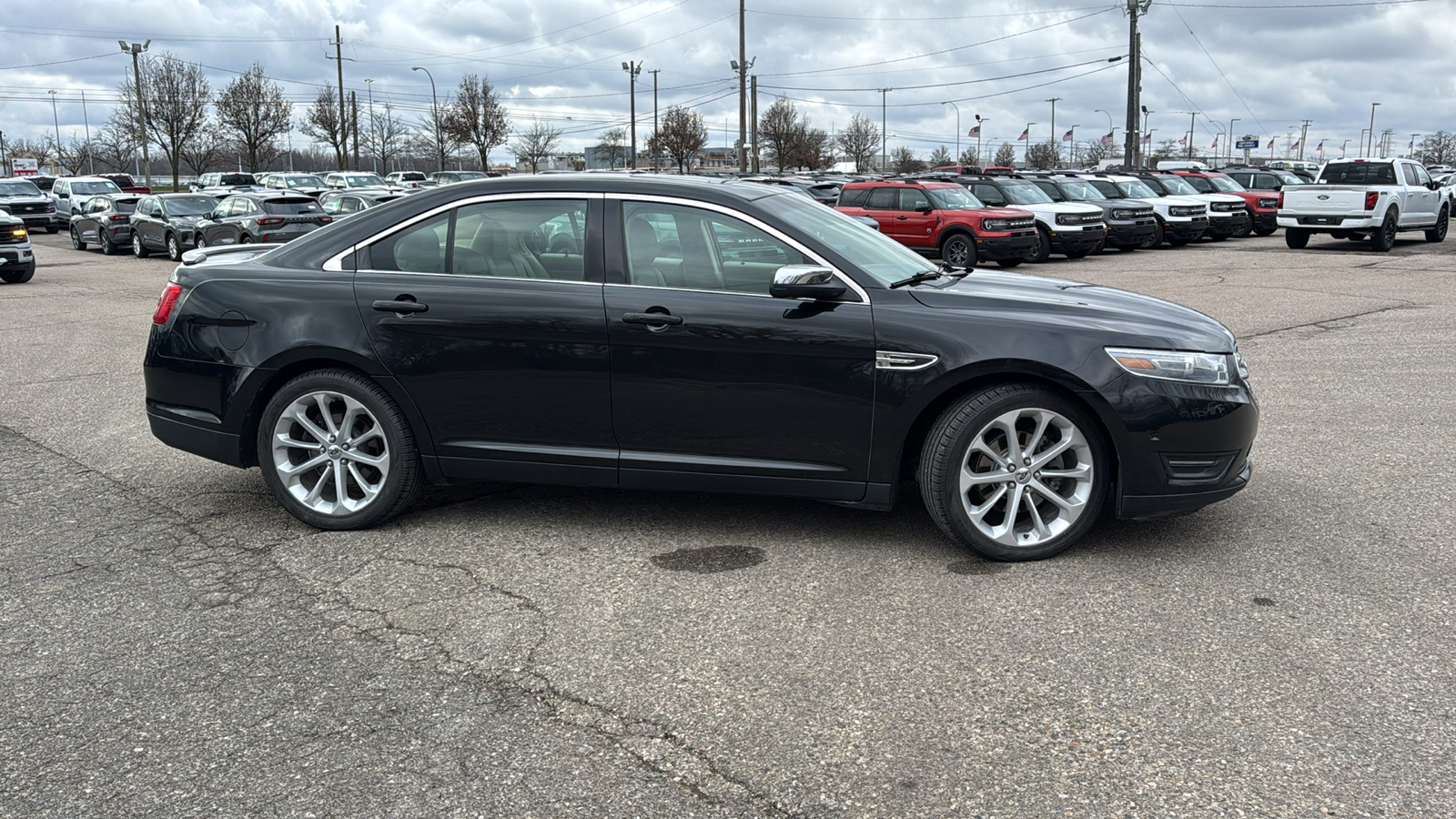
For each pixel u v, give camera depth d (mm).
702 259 4379
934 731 2973
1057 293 4559
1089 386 4074
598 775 2779
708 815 2596
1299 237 22609
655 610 3836
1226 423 4168
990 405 4133
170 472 5746
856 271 4293
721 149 79000
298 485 4758
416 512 5012
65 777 2801
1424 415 6910
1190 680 3246
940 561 4301
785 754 2863
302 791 2725
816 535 4625
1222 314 12047
